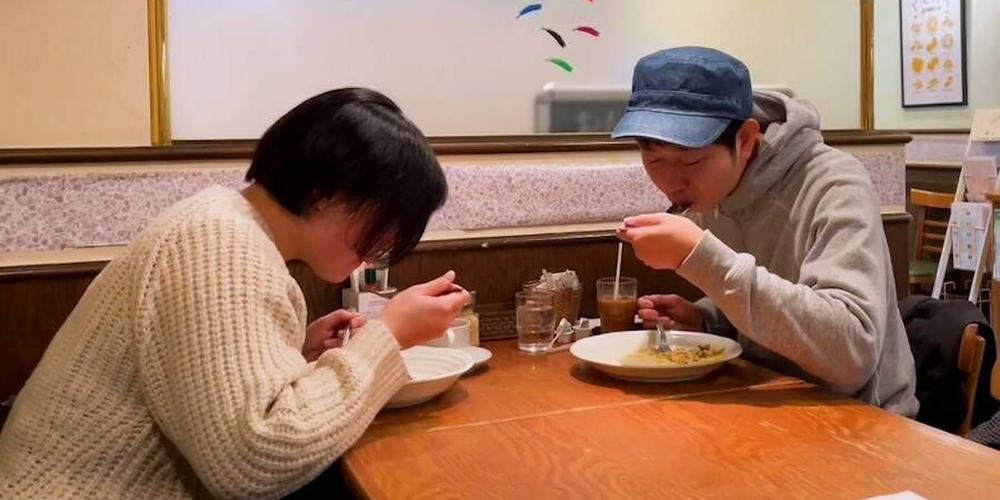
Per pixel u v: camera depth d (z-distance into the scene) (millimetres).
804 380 1698
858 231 1544
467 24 2121
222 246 1114
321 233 1242
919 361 1826
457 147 2100
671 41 2322
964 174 4234
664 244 1486
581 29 2232
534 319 1947
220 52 1924
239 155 1933
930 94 5383
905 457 1169
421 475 1165
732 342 1754
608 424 1366
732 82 1596
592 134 2271
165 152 1868
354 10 2021
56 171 1812
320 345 1601
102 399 1114
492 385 1641
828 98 2529
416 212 1249
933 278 4391
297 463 1066
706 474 1135
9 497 1087
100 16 1822
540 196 2211
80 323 1156
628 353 1740
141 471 1125
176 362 1062
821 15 2482
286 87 1985
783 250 1733
